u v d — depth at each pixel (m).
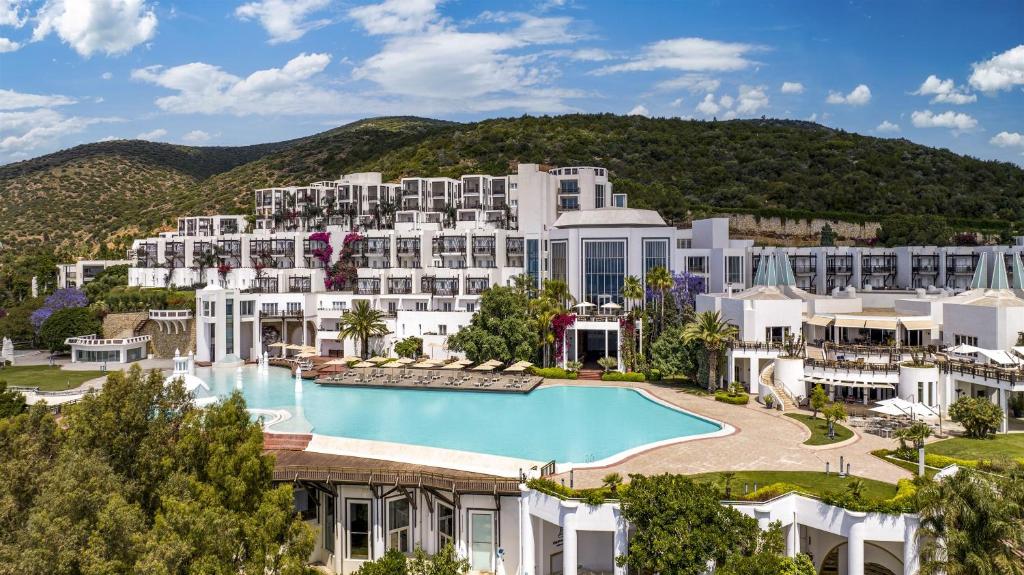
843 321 78.19
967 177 177.50
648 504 35.31
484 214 124.06
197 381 63.31
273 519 33.38
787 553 38.75
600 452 51.72
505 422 62.25
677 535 34.03
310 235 123.50
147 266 129.25
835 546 39.91
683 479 36.88
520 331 87.12
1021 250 101.62
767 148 193.50
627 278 89.56
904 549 36.41
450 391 77.94
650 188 160.12
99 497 30.11
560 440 55.50
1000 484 36.25
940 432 53.00
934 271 108.50
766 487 38.81
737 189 165.88
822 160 185.00
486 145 197.00
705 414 62.44
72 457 32.12
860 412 60.84
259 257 124.25
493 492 40.75
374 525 43.66
